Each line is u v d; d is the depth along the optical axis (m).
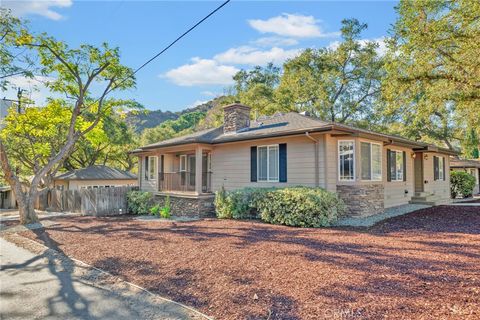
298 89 28.50
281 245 7.11
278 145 12.64
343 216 11.37
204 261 6.13
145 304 4.50
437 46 13.41
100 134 19.30
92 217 14.72
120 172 26.91
